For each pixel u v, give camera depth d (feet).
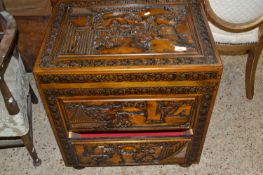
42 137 6.31
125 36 4.63
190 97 4.43
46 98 4.42
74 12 5.12
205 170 5.66
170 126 4.87
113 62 4.18
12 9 5.75
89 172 5.71
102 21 4.91
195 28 4.70
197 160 5.49
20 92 5.15
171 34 4.62
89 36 4.66
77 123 4.82
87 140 4.93
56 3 5.36
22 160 5.94
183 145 5.09
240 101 6.84
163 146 5.08
